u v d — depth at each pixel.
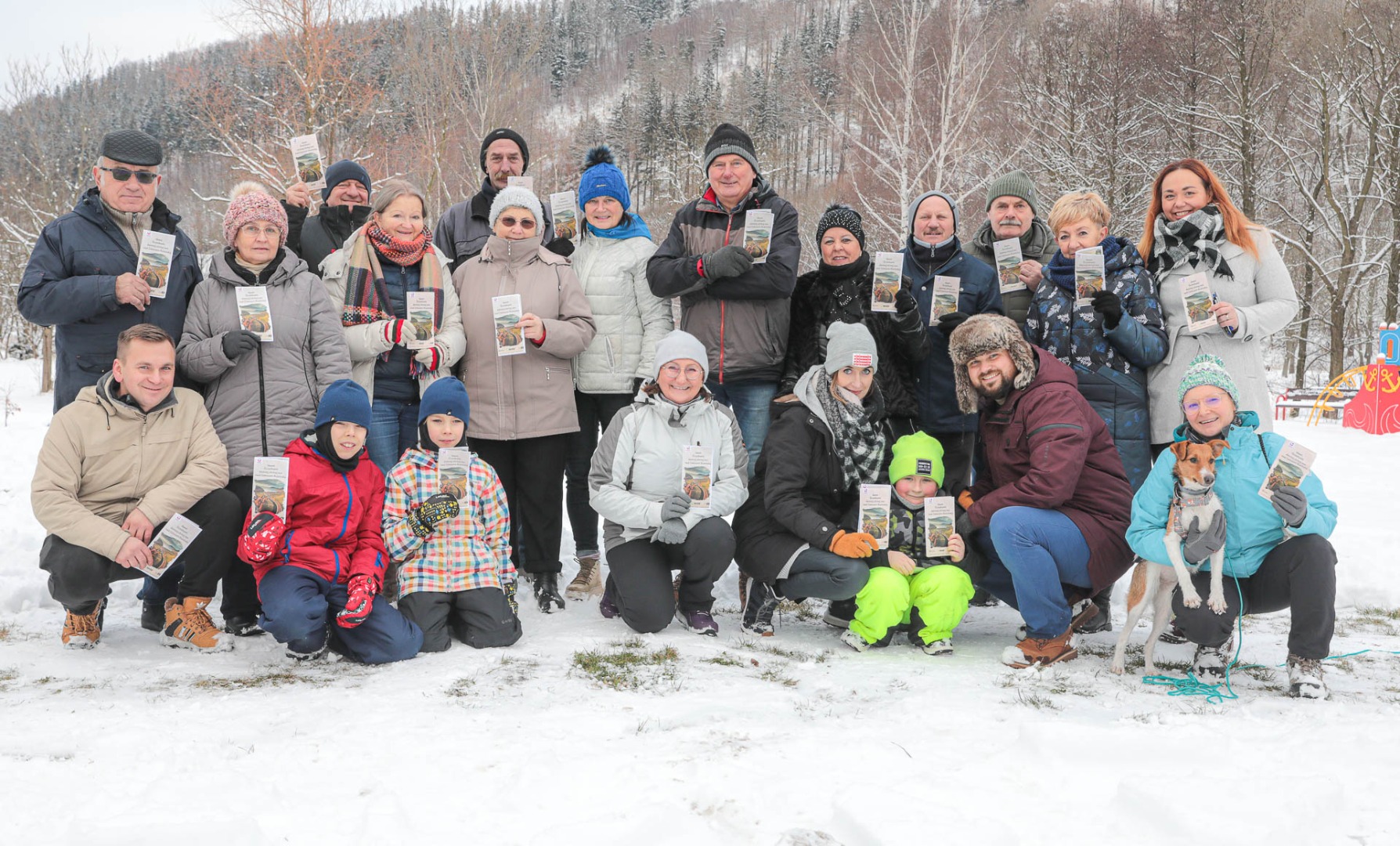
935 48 18.78
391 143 20.94
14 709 3.32
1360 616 5.12
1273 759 2.76
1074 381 4.27
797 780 2.66
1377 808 2.41
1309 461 3.54
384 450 4.89
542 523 5.00
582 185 5.33
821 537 4.28
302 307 4.54
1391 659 4.20
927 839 2.21
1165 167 4.83
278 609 3.93
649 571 4.48
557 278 5.06
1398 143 25.00
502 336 4.65
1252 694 3.65
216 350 4.28
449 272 5.10
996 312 5.12
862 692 3.63
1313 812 2.30
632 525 4.48
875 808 2.36
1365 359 31.19
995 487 4.46
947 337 5.03
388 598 4.95
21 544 6.29
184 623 4.19
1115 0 27.77
